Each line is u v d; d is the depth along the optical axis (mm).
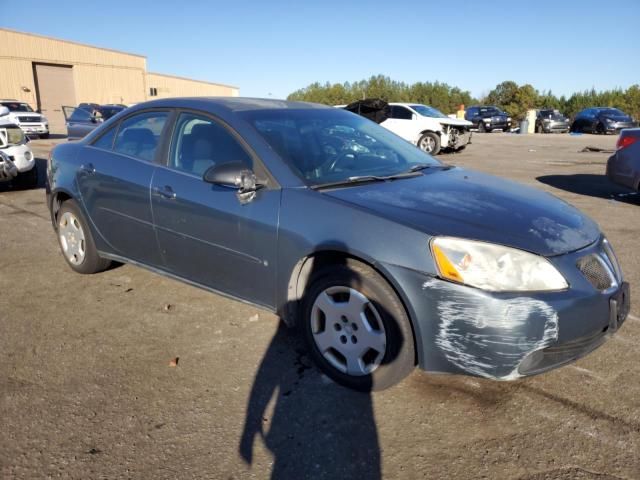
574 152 16453
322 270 2799
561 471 2188
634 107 48562
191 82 49781
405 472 2195
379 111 16359
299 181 2951
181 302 3932
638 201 7988
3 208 7355
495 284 2355
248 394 2742
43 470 2191
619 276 2789
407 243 2492
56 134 26922
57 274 4535
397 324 2557
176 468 2211
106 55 41094
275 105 3719
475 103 67188
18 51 35844
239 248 3084
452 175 3475
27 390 2771
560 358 2473
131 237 3822
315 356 2918
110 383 2840
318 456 2289
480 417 2549
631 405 2631
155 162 3637
